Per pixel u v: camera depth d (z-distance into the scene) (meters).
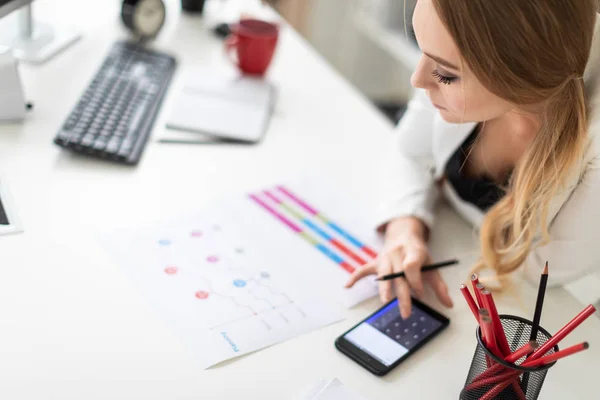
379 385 0.75
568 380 0.80
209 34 1.52
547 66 0.71
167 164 1.08
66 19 1.42
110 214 0.95
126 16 1.38
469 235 1.05
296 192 1.08
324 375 0.76
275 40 1.34
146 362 0.74
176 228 0.95
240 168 1.11
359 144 1.24
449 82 0.77
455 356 0.81
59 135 1.04
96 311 0.79
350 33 2.52
